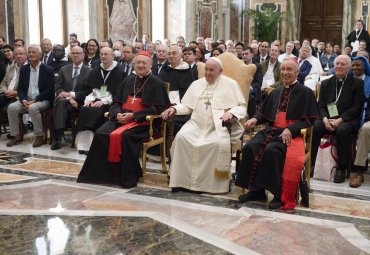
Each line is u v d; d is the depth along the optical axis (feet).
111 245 10.85
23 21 31.65
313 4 55.88
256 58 31.30
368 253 10.61
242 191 15.11
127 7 38.83
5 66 25.70
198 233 11.66
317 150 17.26
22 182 16.02
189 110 16.76
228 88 16.42
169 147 17.94
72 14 35.60
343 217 13.03
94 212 13.09
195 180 15.28
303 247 10.90
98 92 20.83
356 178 16.51
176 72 20.75
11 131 22.24
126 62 25.32
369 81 18.95
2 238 11.17
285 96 15.31
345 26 50.26
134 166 16.01
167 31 45.09
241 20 54.65
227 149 15.14
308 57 27.55
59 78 23.06
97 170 16.22
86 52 26.71
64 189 15.35
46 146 21.99
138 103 17.24
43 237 11.25
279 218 12.89
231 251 10.60
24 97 22.34
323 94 18.04
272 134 15.01
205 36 47.75
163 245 10.88
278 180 13.83
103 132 16.31
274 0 53.01
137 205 13.83
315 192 15.55
